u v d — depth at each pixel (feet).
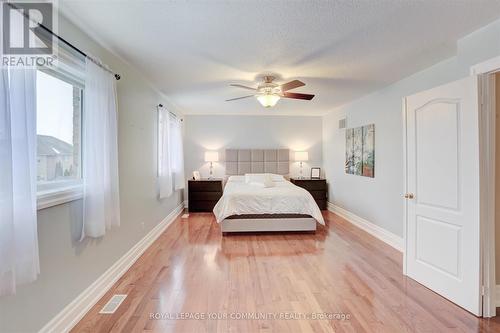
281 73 10.89
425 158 8.57
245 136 21.56
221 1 5.93
